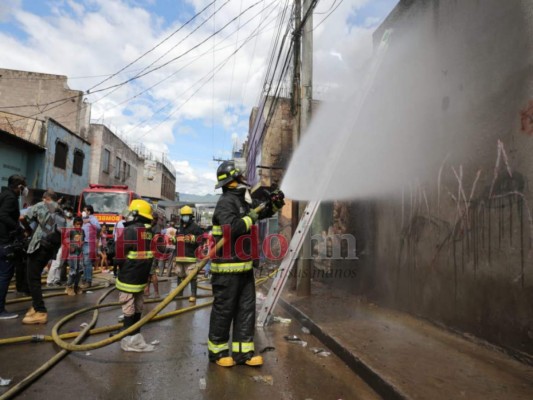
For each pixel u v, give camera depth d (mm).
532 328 3309
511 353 3541
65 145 19812
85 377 3311
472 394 2789
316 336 4844
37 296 5094
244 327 3754
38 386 3084
